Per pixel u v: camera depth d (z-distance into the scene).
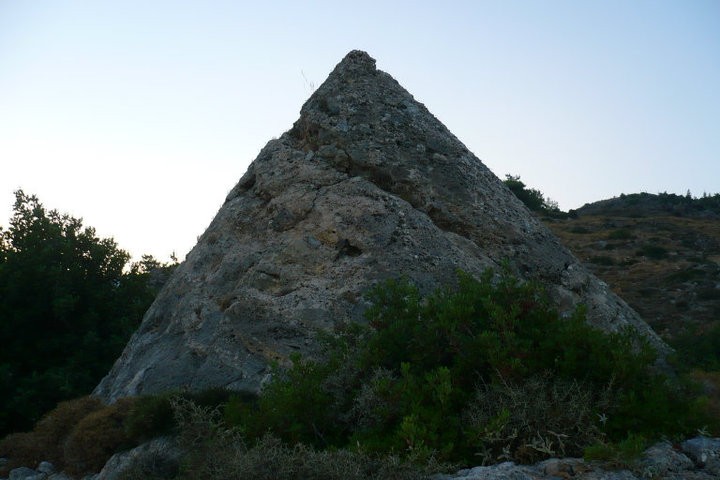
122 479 6.46
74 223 16.94
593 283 10.41
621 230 46.75
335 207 9.95
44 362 14.88
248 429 5.96
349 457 5.14
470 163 11.10
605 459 5.11
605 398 5.68
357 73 11.63
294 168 10.83
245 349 8.73
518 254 10.20
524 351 5.92
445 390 5.64
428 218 10.00
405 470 5.00
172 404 6.23
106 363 14.99
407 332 6.58
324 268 9.35
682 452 5.37
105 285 16.39
